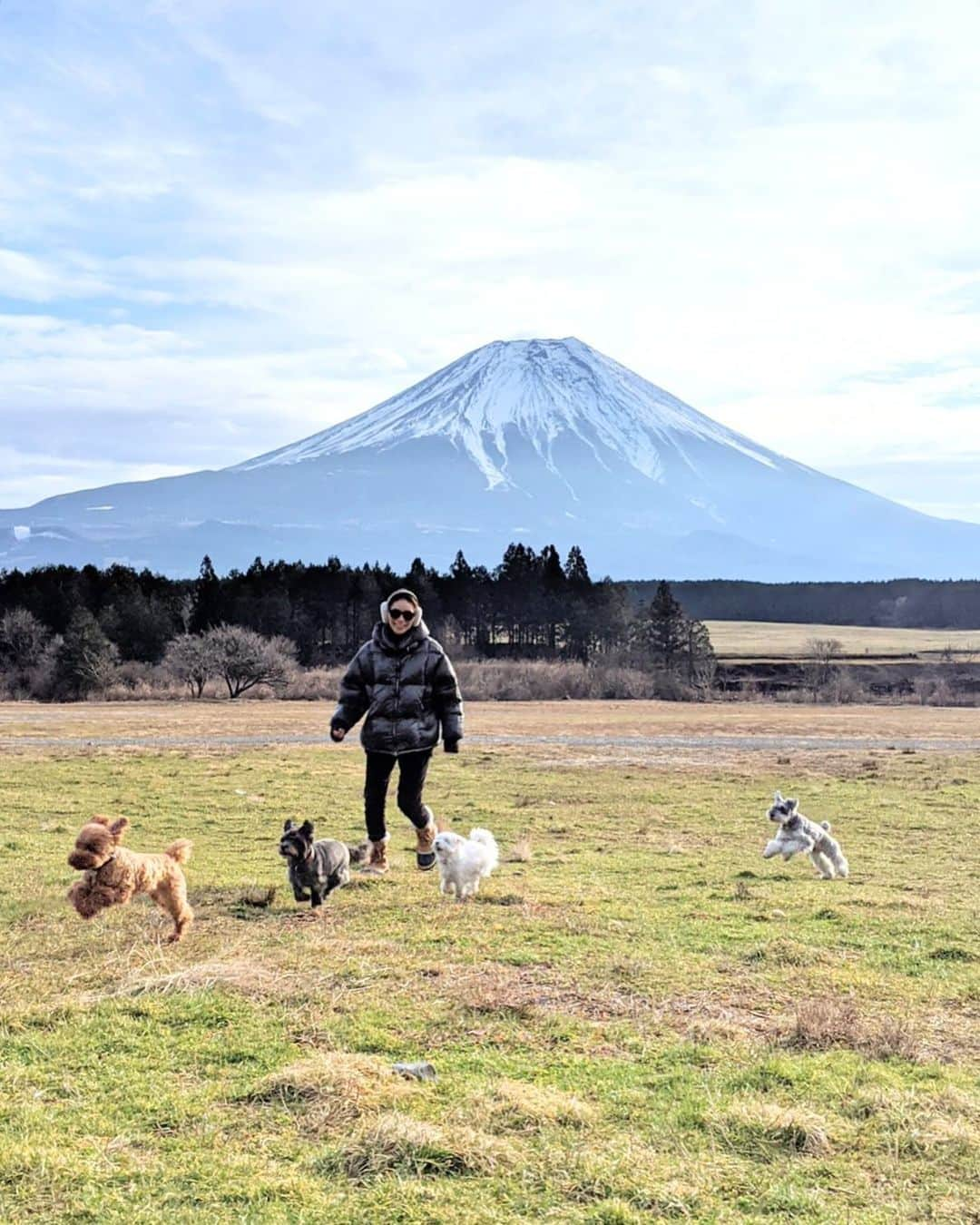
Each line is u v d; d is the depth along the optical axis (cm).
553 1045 701
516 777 2859
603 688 8238
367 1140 545
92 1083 623
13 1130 559
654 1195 507
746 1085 636
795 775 2969
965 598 18575
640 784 2716
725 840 1798
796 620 19075
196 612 10456
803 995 829
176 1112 583
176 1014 736
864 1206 504
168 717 5447
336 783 2566
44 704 6962
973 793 2528
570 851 1647
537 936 984
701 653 9844
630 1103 609
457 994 797
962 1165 540
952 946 999
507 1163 533
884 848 1736
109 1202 493
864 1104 608
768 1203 505
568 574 11706
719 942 994
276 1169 525
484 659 9969
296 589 10812
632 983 842
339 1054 658
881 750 3909
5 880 1229
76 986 807
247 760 3172
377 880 1275
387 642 1262
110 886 917
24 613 9338
